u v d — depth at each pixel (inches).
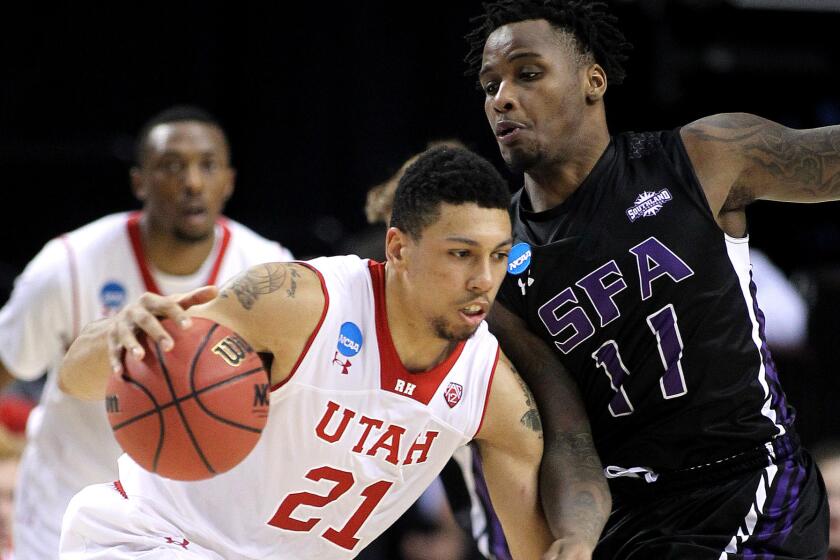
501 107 260.8
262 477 245.6
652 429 271.3
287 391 238.7
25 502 380.2
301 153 553.0
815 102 551.2
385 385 242.4
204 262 392.2
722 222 267.9
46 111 549.0
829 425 450.6
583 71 266.5
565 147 264.7
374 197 337.1
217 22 550.9
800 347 465.7
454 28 545.0
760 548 263.9
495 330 275.7
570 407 269.6
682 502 269.9
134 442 221.0
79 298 383.9
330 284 241.3
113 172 546.6
